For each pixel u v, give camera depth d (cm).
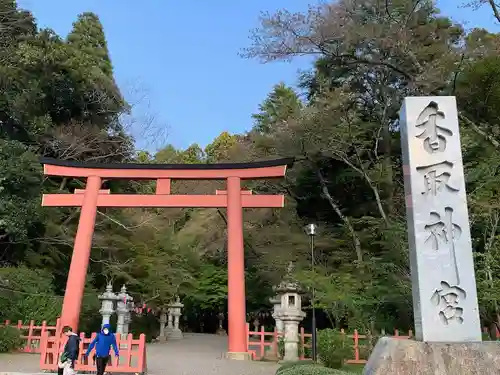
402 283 1412
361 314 1532
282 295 1409
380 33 1667
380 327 1528
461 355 505
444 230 571
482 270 1176
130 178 1677
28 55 2008
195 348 1839
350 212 2206
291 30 1667
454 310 543
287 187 2367
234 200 1614
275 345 1430
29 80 2078
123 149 2558
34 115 2130
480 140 1535
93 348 1016
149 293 2225
